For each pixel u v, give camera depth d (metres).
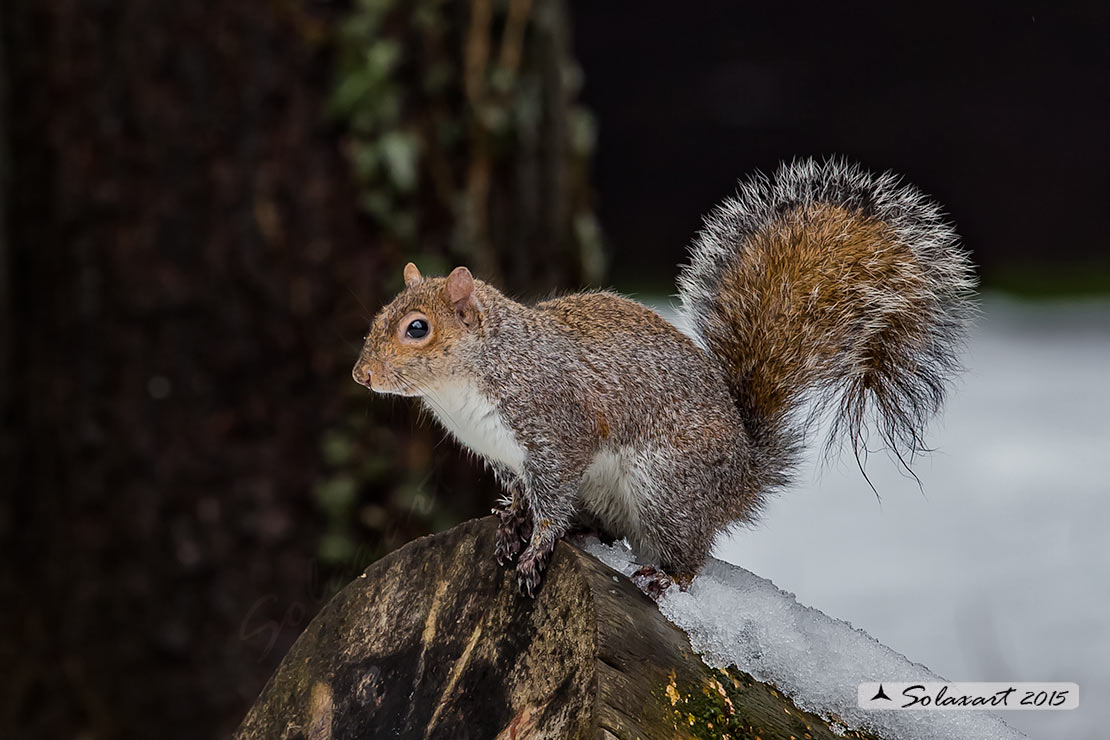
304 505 8.82
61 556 9.02
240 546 8.81
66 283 8.88
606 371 6.19
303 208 8.73
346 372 8.80
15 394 9.04
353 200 8.79
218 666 8.85
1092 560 12.30
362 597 5.21
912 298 6.95
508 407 6.13
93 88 8.72
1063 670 9.68
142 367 8.83
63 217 8.81
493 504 9.14
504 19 9.16
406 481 8.89
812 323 6.96
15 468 9.05
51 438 8.99
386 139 8.78
